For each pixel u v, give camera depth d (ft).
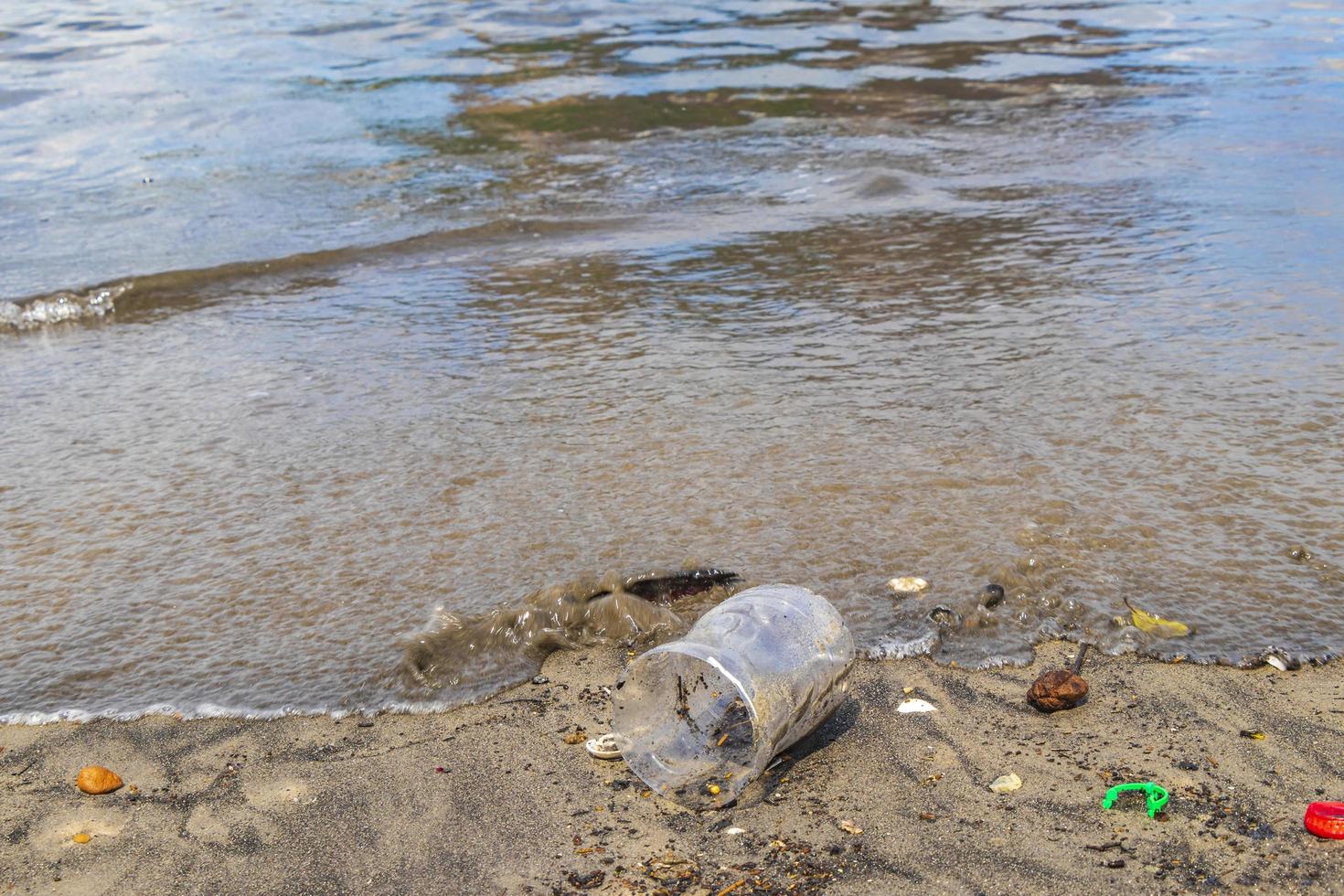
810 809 4.00
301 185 10.63
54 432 6.06
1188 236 8.31
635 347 6.78
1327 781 4.01
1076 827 3.90
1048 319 6.86
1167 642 4.54
